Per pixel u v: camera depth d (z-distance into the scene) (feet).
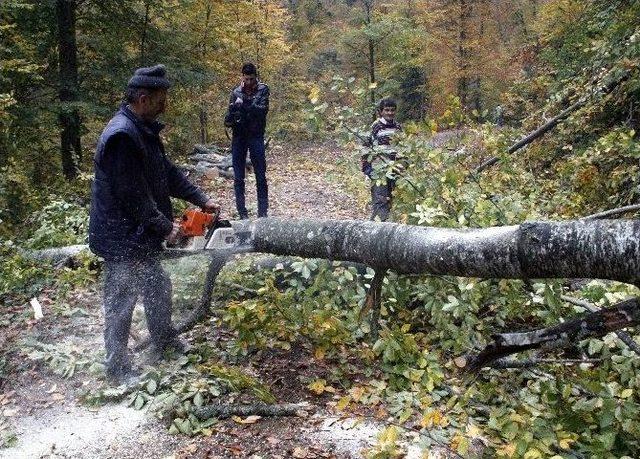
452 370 12.41
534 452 7.92
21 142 35.04
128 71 41.14
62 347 13.04
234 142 23.44
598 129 25.04
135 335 13.23
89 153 47.24
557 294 11.82
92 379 12.01
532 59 46.68
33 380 12.10
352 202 31.01
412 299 14.19
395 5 84.28
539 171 26.71
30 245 21.74
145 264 11.95
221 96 66.13
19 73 33.01
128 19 41.98
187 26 53.83
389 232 10.61
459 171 15.97
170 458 9.36
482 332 13.66
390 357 11.02
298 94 78.89
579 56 32.22
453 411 10.22
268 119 74.33
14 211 28.96
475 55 79.25
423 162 15.61
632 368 10.75
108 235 11.42
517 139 28.30
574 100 28.81
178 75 43.32
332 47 93.81
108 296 11.69
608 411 9.54
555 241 8.10
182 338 13.47
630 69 23.16
